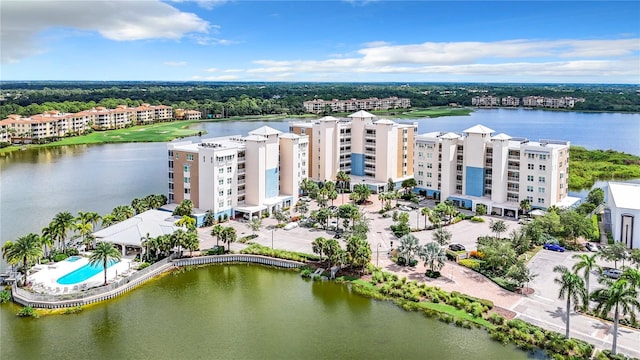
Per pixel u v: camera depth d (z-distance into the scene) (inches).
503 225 5551.2
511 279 4466.0
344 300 4281.5
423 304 4116.6
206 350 3499.0
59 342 3597.4
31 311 3971.5
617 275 4503.0
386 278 4559.5
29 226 6368.1
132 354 3447.3
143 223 5374.0
